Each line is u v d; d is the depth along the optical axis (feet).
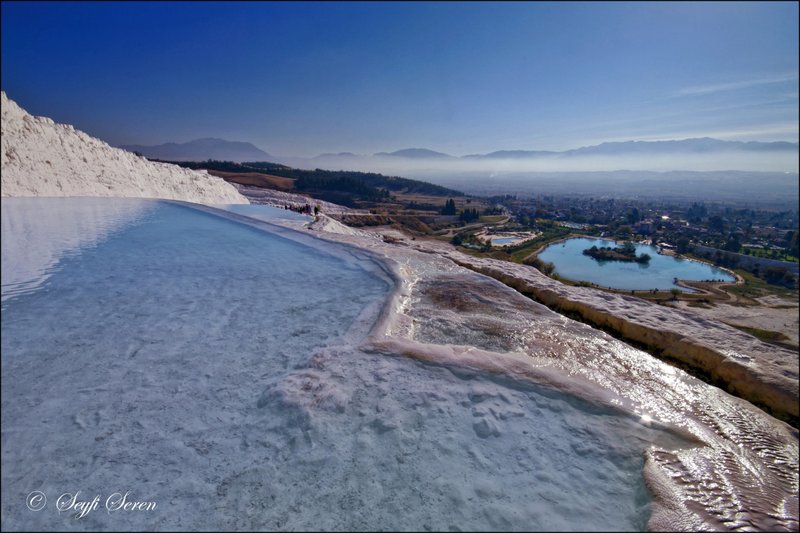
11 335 18.48
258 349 17.65
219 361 16.49
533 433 12.14
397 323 21.02
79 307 22.43
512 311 23.80
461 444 11.60
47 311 21.67
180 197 107.65
